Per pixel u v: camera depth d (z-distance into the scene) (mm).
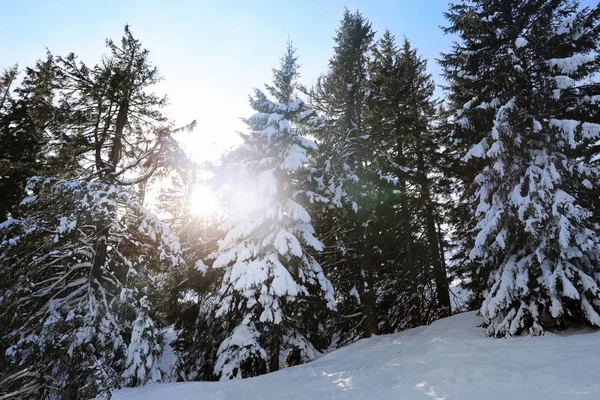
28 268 11422
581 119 11336
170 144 13750
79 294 12367
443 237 17891
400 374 7473
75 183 11172
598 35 11219
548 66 11055
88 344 10320
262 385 8555
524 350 7910
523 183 10555
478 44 13016
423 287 16641
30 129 15289
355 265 15758
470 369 6801
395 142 18297
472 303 17203
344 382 7609
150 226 12516
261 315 11016
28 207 11430
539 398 5039
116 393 8789
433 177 17734
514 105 10984
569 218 9438
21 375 9805
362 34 19359
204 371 12977
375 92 18469
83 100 13766
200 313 13820
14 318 10766
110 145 14383
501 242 9969
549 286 9008
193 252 14977
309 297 13469
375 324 14594
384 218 15914
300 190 13547
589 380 5449
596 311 8953
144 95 14766
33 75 14344
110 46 14844
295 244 11867
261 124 13859
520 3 13031
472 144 13500
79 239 12070
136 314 11430
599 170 9516
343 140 17172
